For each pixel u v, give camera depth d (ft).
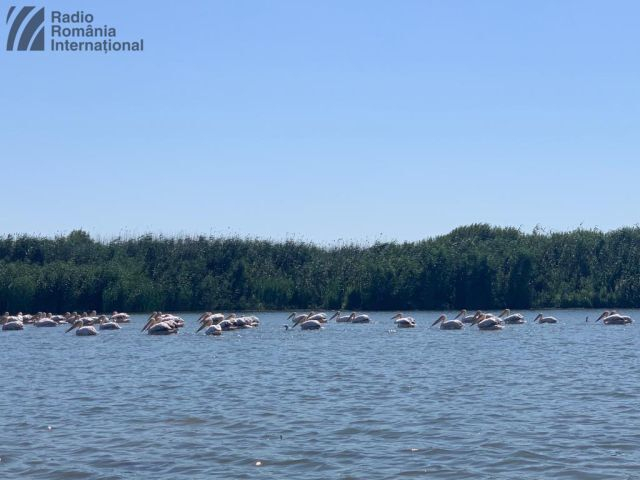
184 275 399.24
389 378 137.80
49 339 239.91
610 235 455.63
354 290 416.87
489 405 110.42
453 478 76.38
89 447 88.84
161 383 134.51
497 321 269.23
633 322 315.58
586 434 92.32
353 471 78.84
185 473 79.00
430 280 421.18
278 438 91.97
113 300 380.17
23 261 410.72
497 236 458.91
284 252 431.84
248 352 188.24
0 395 123.54
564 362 162.40
